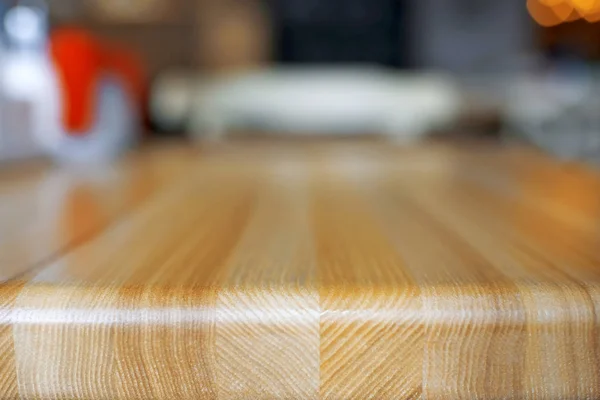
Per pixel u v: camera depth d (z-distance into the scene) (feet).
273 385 1.14
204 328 1.14
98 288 1.17
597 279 1.19
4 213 1.85
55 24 5.01
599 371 1.13
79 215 1.81
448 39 21.27
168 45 20.20
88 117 4.03
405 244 1.44
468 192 2.29
